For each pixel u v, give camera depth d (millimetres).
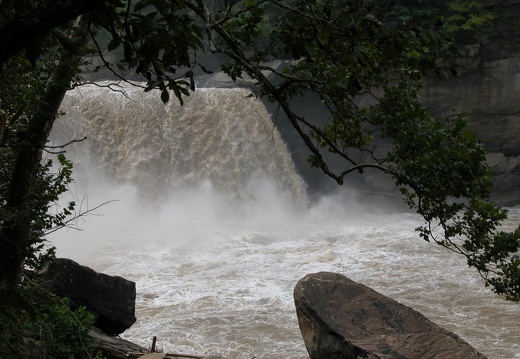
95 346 9555
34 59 3590
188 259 25250
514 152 36844
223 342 17031
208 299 20500
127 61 4293
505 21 36375
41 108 6699
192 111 32875
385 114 7027
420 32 5758
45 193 7820
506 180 36031
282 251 26406
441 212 6859
